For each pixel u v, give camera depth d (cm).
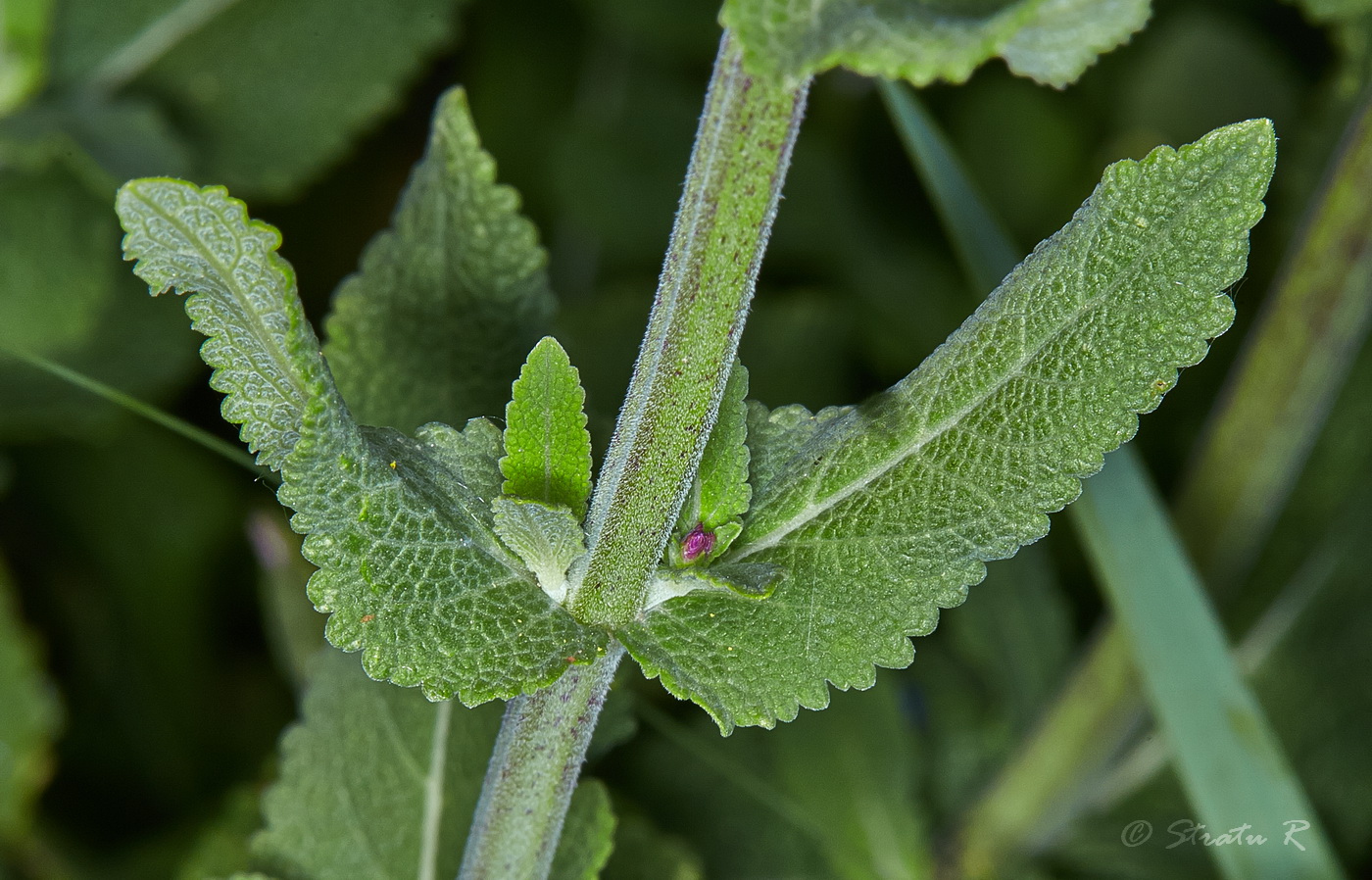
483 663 20
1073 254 20
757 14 18
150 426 32
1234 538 26
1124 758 28
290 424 20
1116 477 24
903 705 28
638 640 20
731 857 27
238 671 32
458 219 22
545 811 21
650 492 20
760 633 20
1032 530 20
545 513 20
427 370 22
